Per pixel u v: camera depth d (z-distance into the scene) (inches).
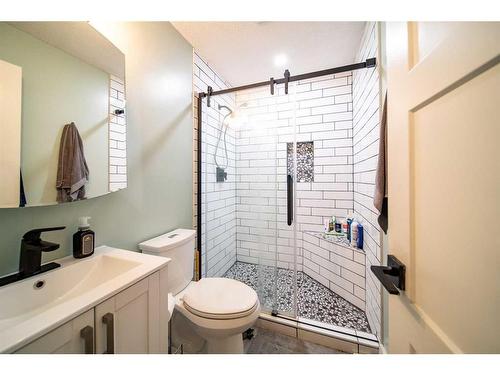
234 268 81.4
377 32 47.1
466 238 13.8
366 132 59.0
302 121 85.6
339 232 79.1
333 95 81.4
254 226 77.0
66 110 32.7
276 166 72.3
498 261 11.6
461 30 14.1
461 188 14.2
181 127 60.5
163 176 53.7
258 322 58.4
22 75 27.8
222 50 67.3
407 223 20.5
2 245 26.3
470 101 13.4
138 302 27.0
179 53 59.1
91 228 36.9
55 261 31.1
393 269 22.2
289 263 71.7
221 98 78.7
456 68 14.3
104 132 38.3
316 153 84.6
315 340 52.5
